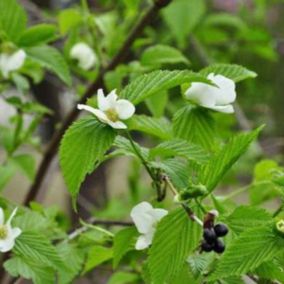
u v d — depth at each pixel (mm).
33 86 1639
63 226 1251
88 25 1243
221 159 729
